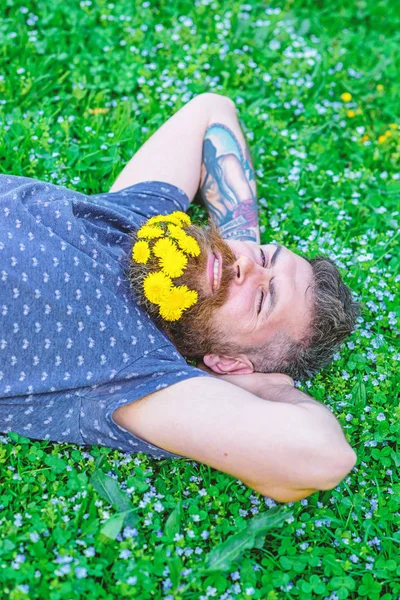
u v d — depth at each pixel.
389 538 1.18
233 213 1.46
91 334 1.16
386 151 1.71
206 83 1.72
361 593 1.13
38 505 1.15
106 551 1.10
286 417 1.11
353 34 1.93
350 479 1.25
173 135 1.47
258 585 1.13
